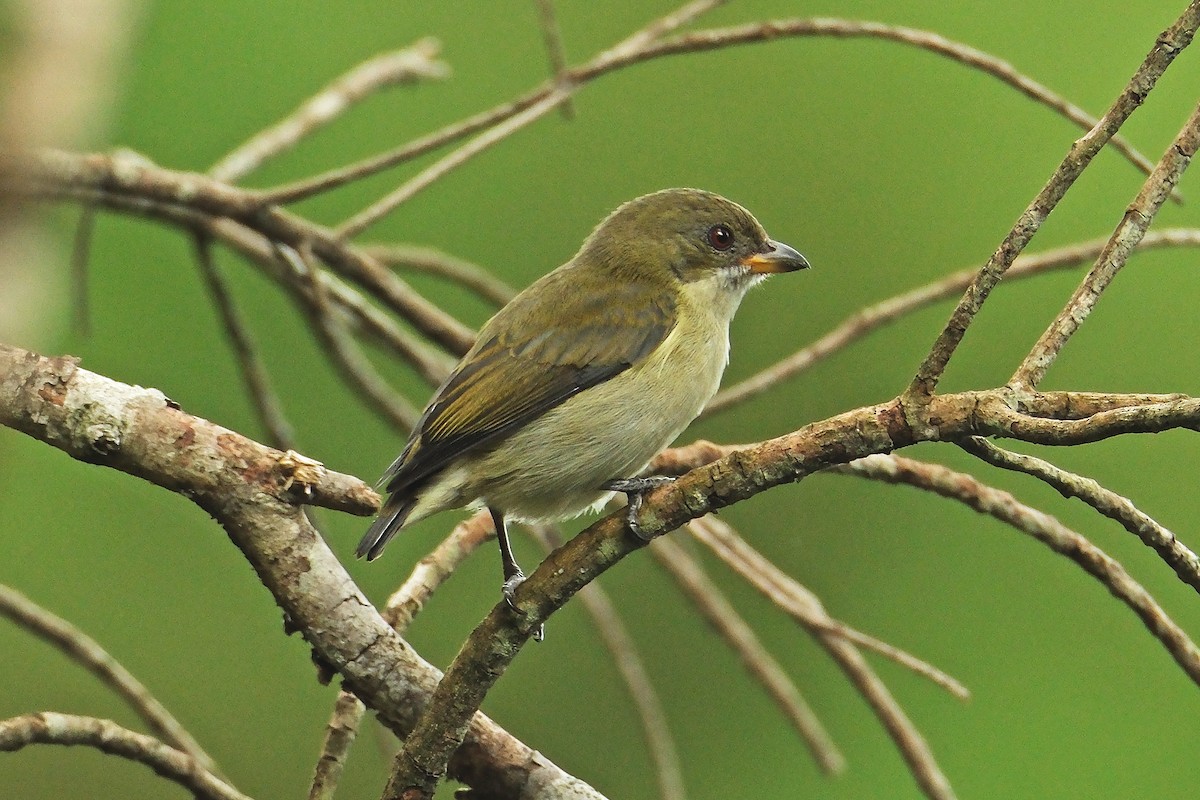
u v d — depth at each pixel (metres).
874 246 13.10
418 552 13.22
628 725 12.60
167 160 12.22
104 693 12.34
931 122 13.26
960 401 4.98
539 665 12.73
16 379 5.67
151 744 5.93
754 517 12.50
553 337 8.41
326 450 12.84
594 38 13.53
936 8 13.34
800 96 13.47
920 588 12.30
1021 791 11.66
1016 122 13.11
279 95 12.57
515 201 13.35
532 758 6.36
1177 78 12.77
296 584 5.97
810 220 13.21
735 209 9.71
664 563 8.70
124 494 12.42
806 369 8.65
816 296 13.04
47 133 1.73
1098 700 11.88
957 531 12.41
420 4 13.26
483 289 10.29
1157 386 12.50
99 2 1.74
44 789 11.88
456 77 13.44
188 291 12.53
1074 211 12.83
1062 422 4.78
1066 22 13.14
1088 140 4.75
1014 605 12.24
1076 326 5.10
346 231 8.80
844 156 13.34
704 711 12.60
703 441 8.71
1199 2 4.68
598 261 9.38
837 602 12.35
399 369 13.58
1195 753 11.68
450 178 13.33
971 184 13.08
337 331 9.50
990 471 12.48
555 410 8.22
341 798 12.67
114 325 12.31
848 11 13.47
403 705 6.09
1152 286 12.63
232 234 9.73
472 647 5.70
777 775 12.30
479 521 8.06
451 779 6.39
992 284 4.83
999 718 11.88
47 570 12.23
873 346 12.92
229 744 12.48
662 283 9.23
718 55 13.57
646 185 13.40
